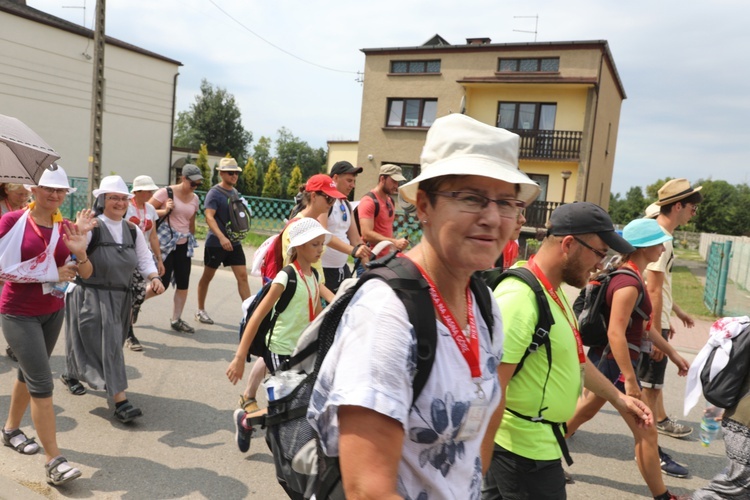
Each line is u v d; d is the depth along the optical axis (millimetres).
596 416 5168
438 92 23094
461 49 22469
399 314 1172
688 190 4375
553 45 20859
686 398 3275
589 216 2283
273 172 38094
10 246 3322
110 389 4062
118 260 4094
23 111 23562
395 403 1115
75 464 3596
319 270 4145
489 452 1960
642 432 3303
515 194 1342
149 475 3535
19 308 3299
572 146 21344
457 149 1302
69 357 4223
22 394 3662
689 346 7945
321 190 4438
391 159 24203
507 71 21859
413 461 1231
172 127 30484
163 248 6488
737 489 2732
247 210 6969
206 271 7090
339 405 1126
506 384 2074
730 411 2781
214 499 3312
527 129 22016
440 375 1212
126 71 27625
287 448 1583
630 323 3516
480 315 1474
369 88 24359
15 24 22875
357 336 1172
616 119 28156
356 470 1104
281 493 3428
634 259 3451
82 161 26062
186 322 7191
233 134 57750
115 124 27469
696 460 4285
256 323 3555
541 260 2379
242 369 3574
